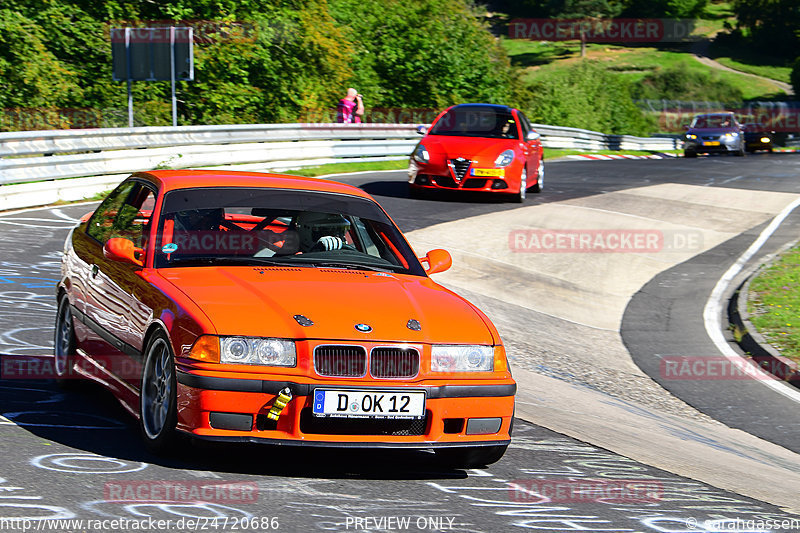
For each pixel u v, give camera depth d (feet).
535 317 131.75
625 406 94.48
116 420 67.77
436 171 211.61
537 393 93.20
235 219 77.46
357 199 78.28
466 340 61.21
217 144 251.39
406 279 70.03
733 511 60.44
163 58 257.75
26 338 91.04
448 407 59.21
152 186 74.43
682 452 78.02
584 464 68.90
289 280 64.49
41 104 322.14
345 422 57.52
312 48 390.42
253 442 55.52
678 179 292.61
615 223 205.36
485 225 188.65
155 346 60.13
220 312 57.93
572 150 430.61
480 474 63.46
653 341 125.49
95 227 80.79
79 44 353.51
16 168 181.16
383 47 489.67
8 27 318.65
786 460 82.89
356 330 58.23
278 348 56.85
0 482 52.13
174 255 67.46
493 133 223.10
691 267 171.32
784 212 234.99
